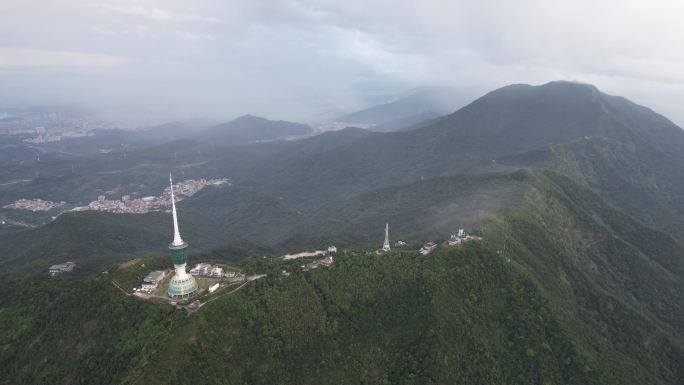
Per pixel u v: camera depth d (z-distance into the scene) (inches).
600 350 7249.0
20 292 7381.9
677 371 7731.3
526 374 6555.1
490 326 7003.0
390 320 6958.7
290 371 6156.5
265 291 6919.3
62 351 6245.1
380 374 6279.5
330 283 7436.0
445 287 7249.0
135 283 7263.8
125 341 5969.5
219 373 5664.4
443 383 6008.9
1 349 6387.8
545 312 7288.4
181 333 5782.5
